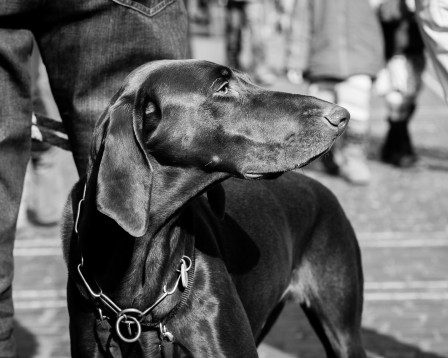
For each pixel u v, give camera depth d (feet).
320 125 10.63
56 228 26.89
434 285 21.29
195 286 10.83
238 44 56.59
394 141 36.73
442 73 13.48
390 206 29.43
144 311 10.73
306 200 13.94
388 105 36.65
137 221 10.02
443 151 39.52
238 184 13.28
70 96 12.35
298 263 13.92
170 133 10.61
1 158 12.01
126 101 10.46
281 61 59.47
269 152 10.68
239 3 55.72
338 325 14.05
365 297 20.62
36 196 26.91
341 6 31.81
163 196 10.85
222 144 10.73
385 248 24.38
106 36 12.00
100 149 10.52
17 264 23.36
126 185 10.06
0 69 11.95
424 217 27.81
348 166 32.89
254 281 12.46
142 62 12.19
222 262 11.35
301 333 18.75
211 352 10.71
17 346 17.98
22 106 12.19
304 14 32.86
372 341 18.03
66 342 18.21
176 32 12.37
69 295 11.25
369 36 31.96
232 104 10.75
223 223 12.23
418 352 17.44
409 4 34.40
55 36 12.18
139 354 10.86
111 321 10.82
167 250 10.80
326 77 32.27
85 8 11.85
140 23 12.00
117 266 10.74
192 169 10.81
